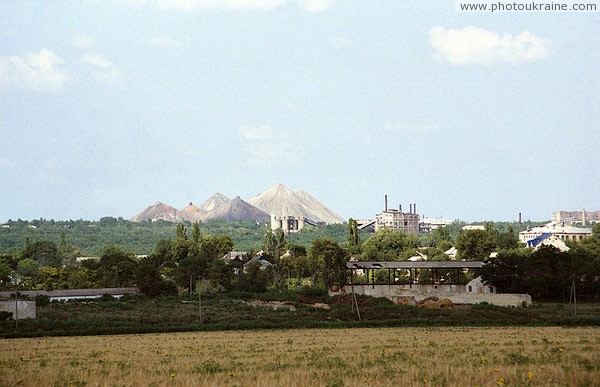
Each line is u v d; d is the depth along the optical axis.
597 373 91.19
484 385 84.94
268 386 87.81
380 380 91.31
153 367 113.38
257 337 171.75
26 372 109.94
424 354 122.56
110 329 195.25
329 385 87.75
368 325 199.12
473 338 156.00
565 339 149.00
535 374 91.50
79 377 102.75
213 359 124.06
